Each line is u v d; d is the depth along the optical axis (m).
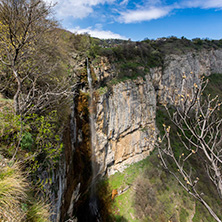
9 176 4.17
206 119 3.32
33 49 8.44
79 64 20.03
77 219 16.22
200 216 21.94
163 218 19.94
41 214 4.67
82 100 18.94
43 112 8.20
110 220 19.11
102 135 21.80
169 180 24.77
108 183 22.58
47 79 10.13
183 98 3.51
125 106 24.92
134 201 20.77
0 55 7.78
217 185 2.94
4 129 5.66
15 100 6.23
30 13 6.48
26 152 6.03
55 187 8.15
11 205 3.83
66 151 11.31
